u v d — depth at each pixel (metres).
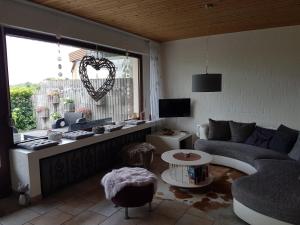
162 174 3.67
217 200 3.02
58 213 2.73
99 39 4.14
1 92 2.99
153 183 2.65
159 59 5.84
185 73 5.57
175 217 2.64
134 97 5.48
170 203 2.95
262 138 4.15
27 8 3.07
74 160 3.61
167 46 5.75
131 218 2.62
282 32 4.42
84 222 2.55
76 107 4.37
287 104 4.48
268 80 4.63
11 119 3.11
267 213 2.23
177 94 5.76
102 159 4.15
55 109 4.02
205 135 4.75
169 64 5.79
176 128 5.86
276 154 3.66
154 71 5.67
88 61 4.00
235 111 5.05
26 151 2.99
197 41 5.32
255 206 2.33
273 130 4.22
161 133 5.37
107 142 4.24
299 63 4.31
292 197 2.26
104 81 4.28
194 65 5.43
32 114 3.62
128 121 5.08
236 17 3.85
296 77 4.36
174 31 4.75
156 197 3.11
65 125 4.20
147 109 5.64
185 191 3.29
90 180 3.75
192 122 5.62
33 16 3.14
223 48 5.04
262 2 3.20
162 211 2.77
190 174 3.33
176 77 5.72
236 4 3.25
